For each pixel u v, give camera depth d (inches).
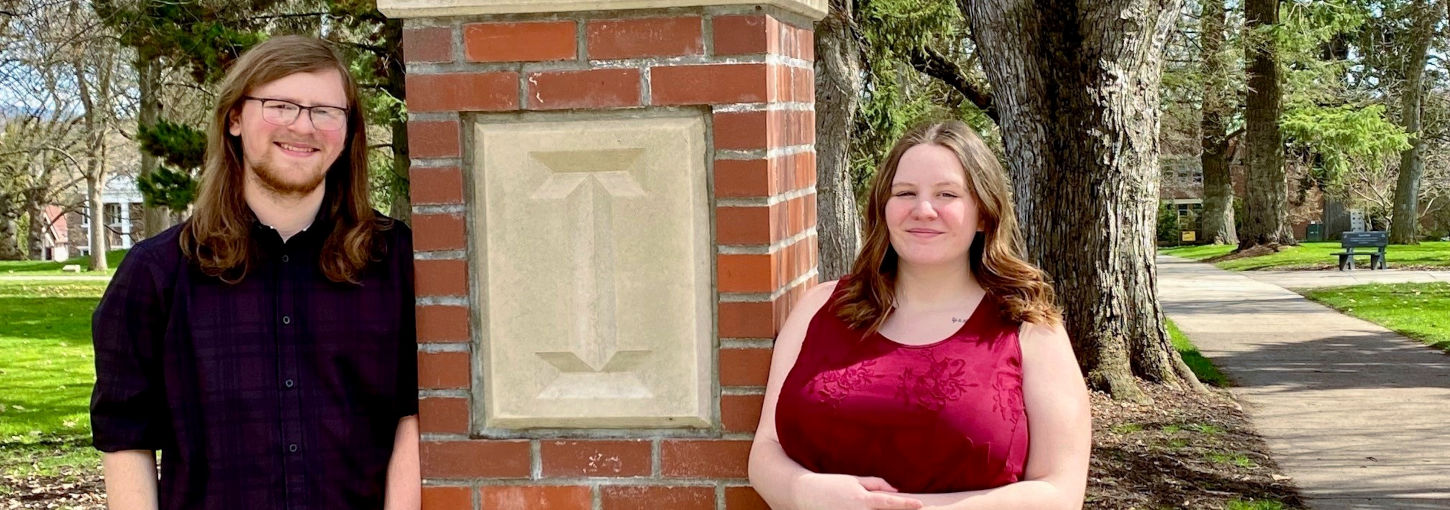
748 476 73.8
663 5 70.4
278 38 73.9
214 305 72.8
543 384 74.7
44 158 1140.5
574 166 73.1
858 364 70.4
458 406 75.9
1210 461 230.2
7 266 1254.9
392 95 354.0
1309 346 406.3
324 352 73.7
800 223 80.6
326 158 73.0
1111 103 275.1
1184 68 687.1
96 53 480.1
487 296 74.6
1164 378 305.9
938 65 486.6
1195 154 1110.4
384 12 72.1
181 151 252.1
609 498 75.6
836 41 348.5
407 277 76.3
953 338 70.9
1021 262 73.2
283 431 73.0
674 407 73.8
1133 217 292.2
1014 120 286.0
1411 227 1083.3
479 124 73.8
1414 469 221.9
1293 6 736.3
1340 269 800.9
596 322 73.6
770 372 72.4
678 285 72.9
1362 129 864.3
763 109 70.6
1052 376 70.6
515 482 76.2
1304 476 217.9
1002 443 67.8
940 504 66.4
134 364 72.6
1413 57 1035.3
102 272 1114.1
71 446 262.5
